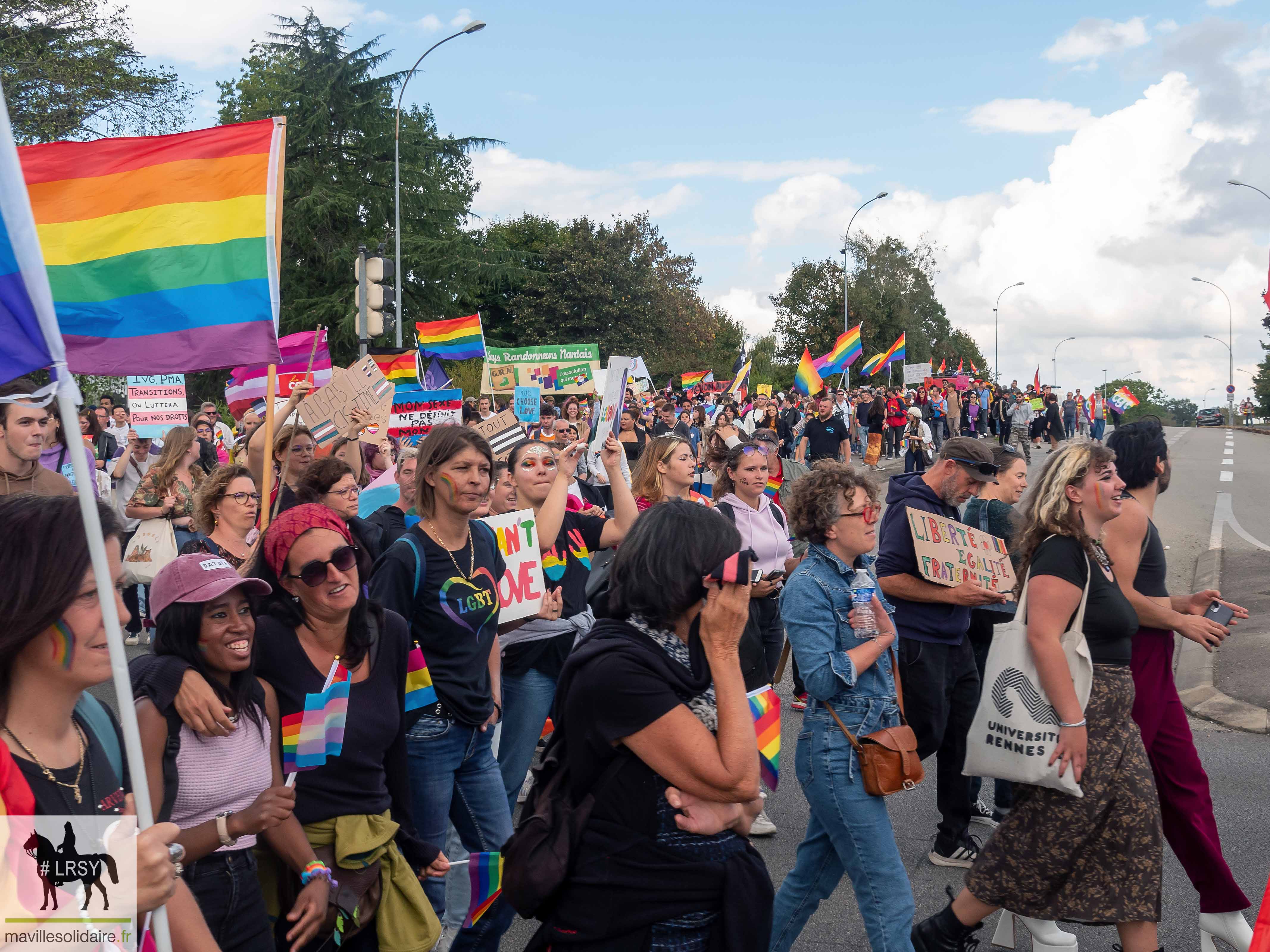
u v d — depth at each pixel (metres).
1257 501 18.80
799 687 7.32
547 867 2.16
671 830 2.15
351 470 4.91
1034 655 3.42
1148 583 3.95
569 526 4.92
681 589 2.13
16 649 1.85
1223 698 7.19
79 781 1.96
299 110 42.22
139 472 9.89
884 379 69.25
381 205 41.88
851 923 4.32
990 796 5.93
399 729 3.13
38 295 2.02
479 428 6.04
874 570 4.02
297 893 2.90
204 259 4.21
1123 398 40.19
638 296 53.38
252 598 2.93
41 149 4.20
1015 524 5.41
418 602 3.67
